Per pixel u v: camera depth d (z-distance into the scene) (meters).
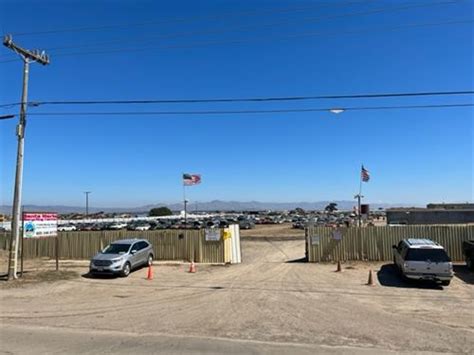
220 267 27.47
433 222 70.25
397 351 9.77
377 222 105.44
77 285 20.75
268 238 57.44
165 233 31.66
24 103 22.53
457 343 10.55
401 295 17.50
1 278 22.84
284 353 9.48
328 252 29.00
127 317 13.58
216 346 10.02
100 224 107.38
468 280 21.56
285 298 16.78
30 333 11.35
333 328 12.05
